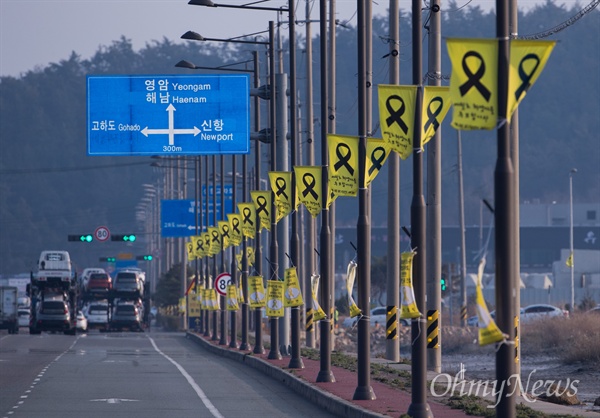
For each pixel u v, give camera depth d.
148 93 102.50
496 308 35.72
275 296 95.62
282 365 87.62
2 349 129.50
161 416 55.69
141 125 102.44
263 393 70.31
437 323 75.56
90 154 102.19
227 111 102.69
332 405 58.25
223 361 110.06
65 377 82.94
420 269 50.03
